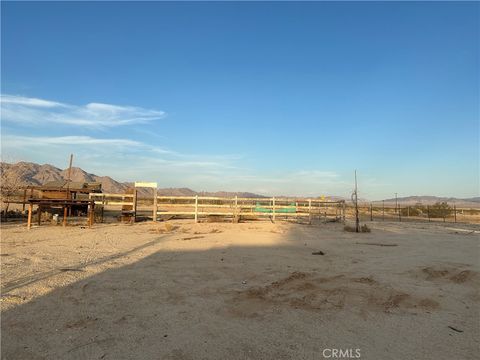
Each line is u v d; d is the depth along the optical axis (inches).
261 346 164.6
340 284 276.4
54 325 185.5
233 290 257.9
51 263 343.0
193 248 463.5
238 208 1013.2
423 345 169.8
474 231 820.0
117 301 227.5
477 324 198.7
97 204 890.1
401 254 441.7
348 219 1245.7
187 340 169.8
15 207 1205.1
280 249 470.9
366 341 172.9
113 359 149.7
